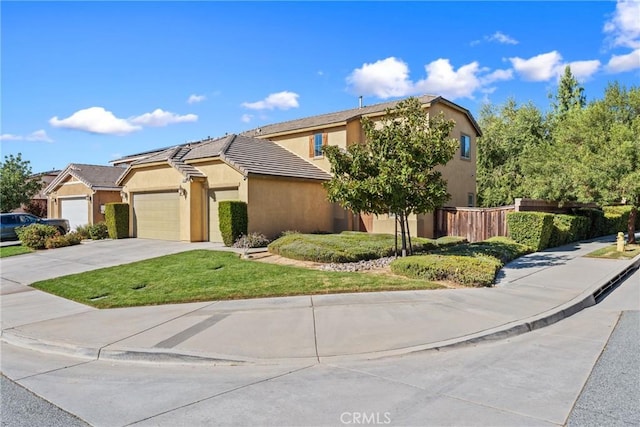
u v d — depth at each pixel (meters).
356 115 20.66
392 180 10.04
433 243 14.73
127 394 4.48
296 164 20.05
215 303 8.06
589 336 6.24
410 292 8.61
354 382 4.61
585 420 3.68
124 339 6.16
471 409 3.91
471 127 22.59
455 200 21.06
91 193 24.55
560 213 18.84
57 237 18.70
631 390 4.30
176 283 9.79
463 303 7.72
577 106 29.47
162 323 6.89
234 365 5.28
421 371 4.90
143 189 20.23
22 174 30.36
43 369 5.35
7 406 4.23
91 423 3.83
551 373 4.79
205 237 18.28
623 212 23.97
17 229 20.12
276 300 8.15
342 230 20.48
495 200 28.55
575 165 17.14
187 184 17.94
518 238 14.86
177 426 3.72
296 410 3.97
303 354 5.46
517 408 3.92
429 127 10.99
